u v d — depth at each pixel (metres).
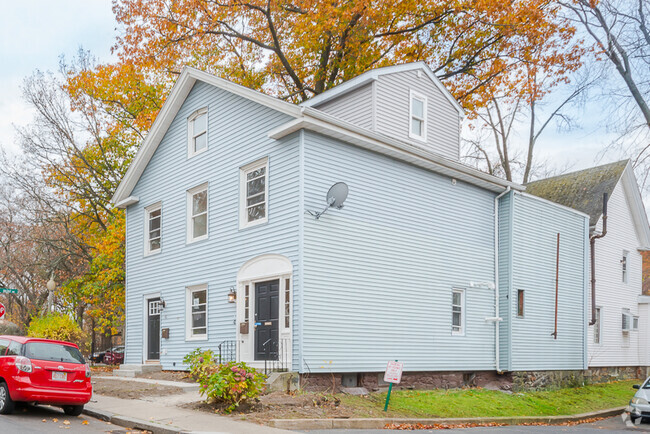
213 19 25.28
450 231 17.38
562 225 21.38
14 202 33.59
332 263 13.96
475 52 26.84
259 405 11.30
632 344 25.61
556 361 20.17
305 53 26.91
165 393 13.11
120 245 25.38
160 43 25.50
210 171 16.97
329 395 12.75
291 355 13.35
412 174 16.48
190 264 17.28
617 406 18.53
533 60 25.86
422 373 16.00
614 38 22.28
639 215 26.75
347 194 13.64
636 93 22.61
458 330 17.36
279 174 14.41
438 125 18.56
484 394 16.50
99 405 11.73
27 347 10.58
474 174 17.77
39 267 33.84
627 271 25.97
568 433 12.58
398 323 15.32
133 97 28.91
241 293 15.18
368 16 23.20
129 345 19.72
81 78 28.44
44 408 11.62
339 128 14.20
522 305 18.92
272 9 25.31
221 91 16.91
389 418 11.71
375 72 16.47
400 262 15.67
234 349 15.10
